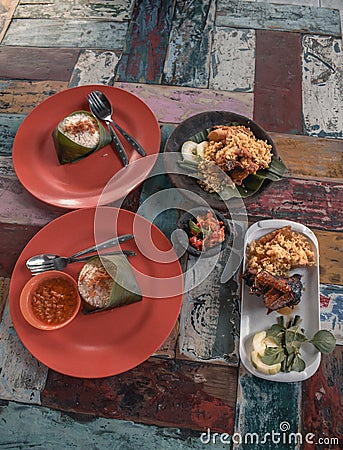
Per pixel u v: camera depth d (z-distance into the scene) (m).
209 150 1.04
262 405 0.90
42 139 1.11
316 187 1.10
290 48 1.30
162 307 0.92
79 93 1.15
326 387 0.91
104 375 0.87
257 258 0.96
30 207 1.09
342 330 0.96
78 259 0.96
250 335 0.92
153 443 0.87
